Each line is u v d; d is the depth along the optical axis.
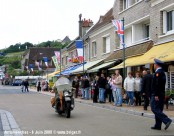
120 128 10.73
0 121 12.49
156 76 10.09
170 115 13.49
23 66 107.31
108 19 31.52
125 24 26.36
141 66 23.22
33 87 65.44
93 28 38.00
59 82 14.05
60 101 14.04
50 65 93.12
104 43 32.16
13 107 18.89
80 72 33.59
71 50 46.97
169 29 20.45
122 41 21.02
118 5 28.09
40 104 21.22
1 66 135.88
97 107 19.11
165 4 20.06
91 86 26.81
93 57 35.09
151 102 10.31
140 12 23.92
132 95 18.38
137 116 14.31
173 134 9.54
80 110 17.16
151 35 21.91
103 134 9.55
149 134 9.54
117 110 17.00
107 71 28.55
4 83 96.00
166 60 16.28
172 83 19.11
